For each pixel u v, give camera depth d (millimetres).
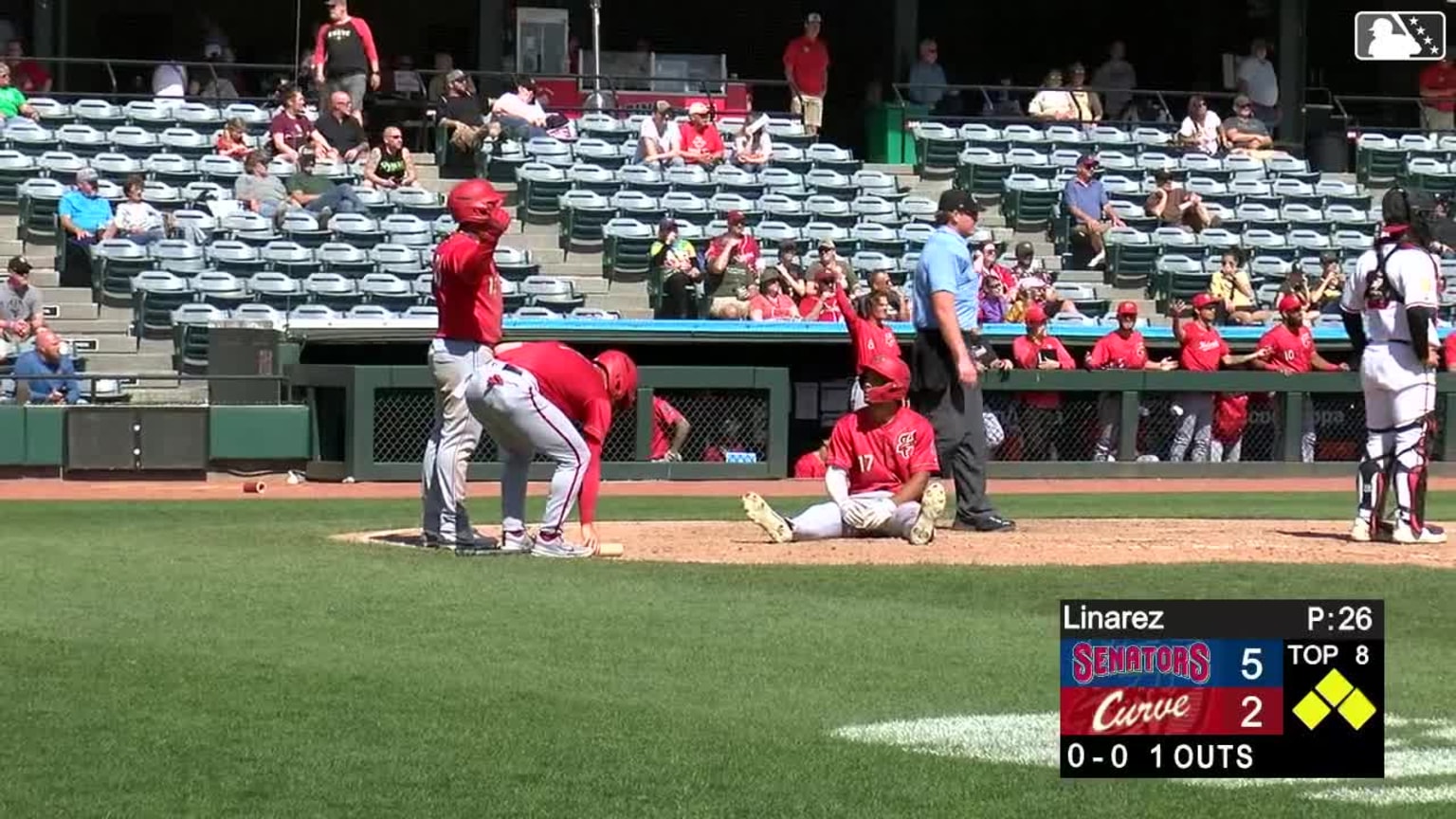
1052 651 9734
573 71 35438
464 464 13406
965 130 33531
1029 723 8172
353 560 12711
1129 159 33625
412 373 22016
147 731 7867
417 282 26891
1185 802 7031
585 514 13164
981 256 26641
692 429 22734
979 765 7504
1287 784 7309
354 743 7707
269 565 12445
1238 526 15805
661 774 7301
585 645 9750
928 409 14969
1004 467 23609
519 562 12680
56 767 7309
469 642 9773
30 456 21812
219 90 32156
